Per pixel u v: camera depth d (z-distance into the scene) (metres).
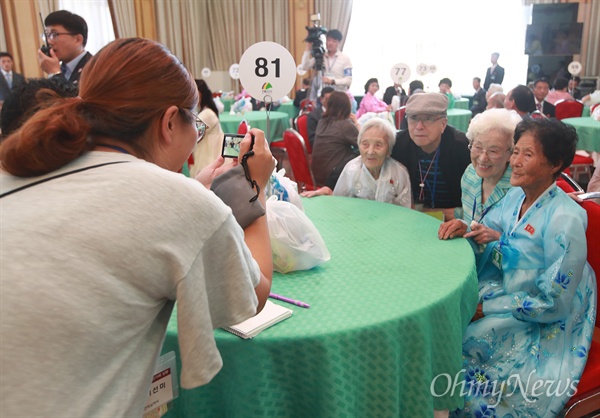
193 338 0.62
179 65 0.70
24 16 6.54
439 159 2.02
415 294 1.15
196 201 0.63
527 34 8.55
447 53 8.91
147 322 0.61
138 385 0.61
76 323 0.54
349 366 1.01
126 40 0.69
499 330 1.38
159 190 0.61
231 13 9.01
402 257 1.39
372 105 6.34
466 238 1.55
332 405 1.00
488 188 1.74
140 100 0.65
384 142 2.01
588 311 1.35
